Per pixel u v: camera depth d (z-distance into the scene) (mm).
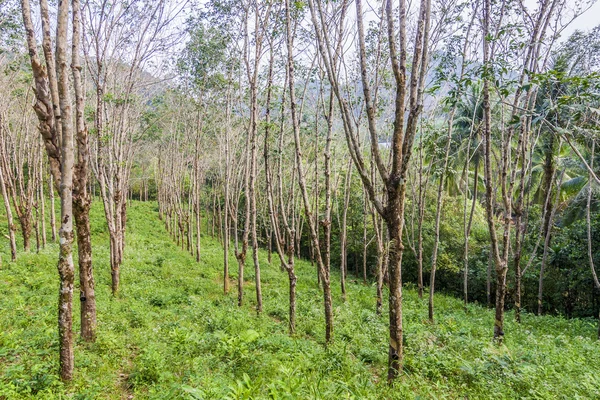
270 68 10430
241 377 5957
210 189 33688
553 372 5961
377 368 7016
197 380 5508
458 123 18266
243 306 12266
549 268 17250
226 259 14141
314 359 6637
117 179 14469
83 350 6602
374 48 12164
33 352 6148
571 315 16641
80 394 4965
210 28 12789
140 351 6926
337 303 14039
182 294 12547
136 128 18156
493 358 6461
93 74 11016
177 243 24656
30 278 11422
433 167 15453
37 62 5727
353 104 12547
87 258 7109
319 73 10914
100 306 9547
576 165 15352
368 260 26047
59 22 5223
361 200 22844
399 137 5066
